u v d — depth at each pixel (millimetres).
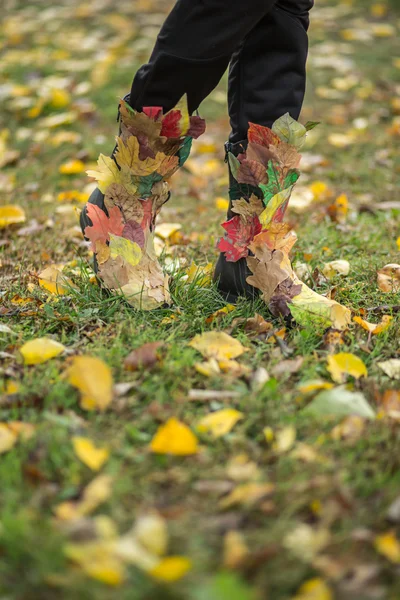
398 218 3053
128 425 1962
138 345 2193
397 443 1957
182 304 2383
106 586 1720
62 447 1908
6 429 1919
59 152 3750
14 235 2898
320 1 6918
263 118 2285
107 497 1828
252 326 2289
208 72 2201
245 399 2037
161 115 2230
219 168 3592
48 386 2062
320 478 1862
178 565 1703
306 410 2014
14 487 1852
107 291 2383
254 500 1818
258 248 2320
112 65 4934
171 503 1841
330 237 2850
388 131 3963
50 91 4352
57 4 6730
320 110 4355
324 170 3512
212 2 2129
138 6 6574
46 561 1734
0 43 5488
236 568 1738
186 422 1989
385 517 1821
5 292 2430
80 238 2881
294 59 2268
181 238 2832
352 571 1754
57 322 2307
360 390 2119
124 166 2285
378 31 5852
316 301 2309
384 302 2449
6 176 3377
